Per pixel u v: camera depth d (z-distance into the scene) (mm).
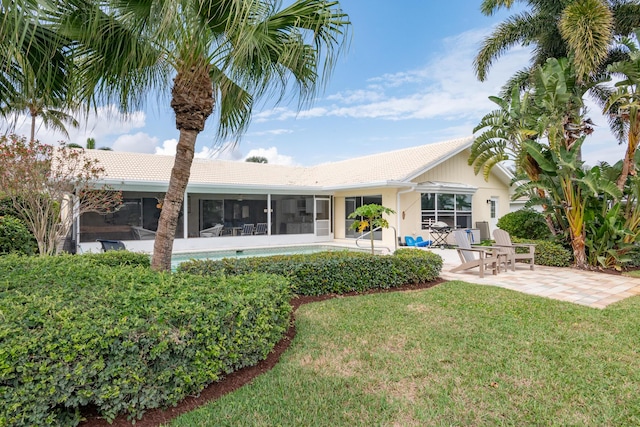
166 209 5227
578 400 3195
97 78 4598
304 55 4828
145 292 3506
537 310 5809
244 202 17438
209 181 16734
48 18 3643
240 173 19359
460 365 3846
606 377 3598
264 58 4395
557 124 9883
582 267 10242
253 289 4012
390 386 3422
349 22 4566
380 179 16156
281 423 2824
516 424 2867
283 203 18500
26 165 8391
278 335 4184
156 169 16438
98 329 2711
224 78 5031
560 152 9914
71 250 13727
